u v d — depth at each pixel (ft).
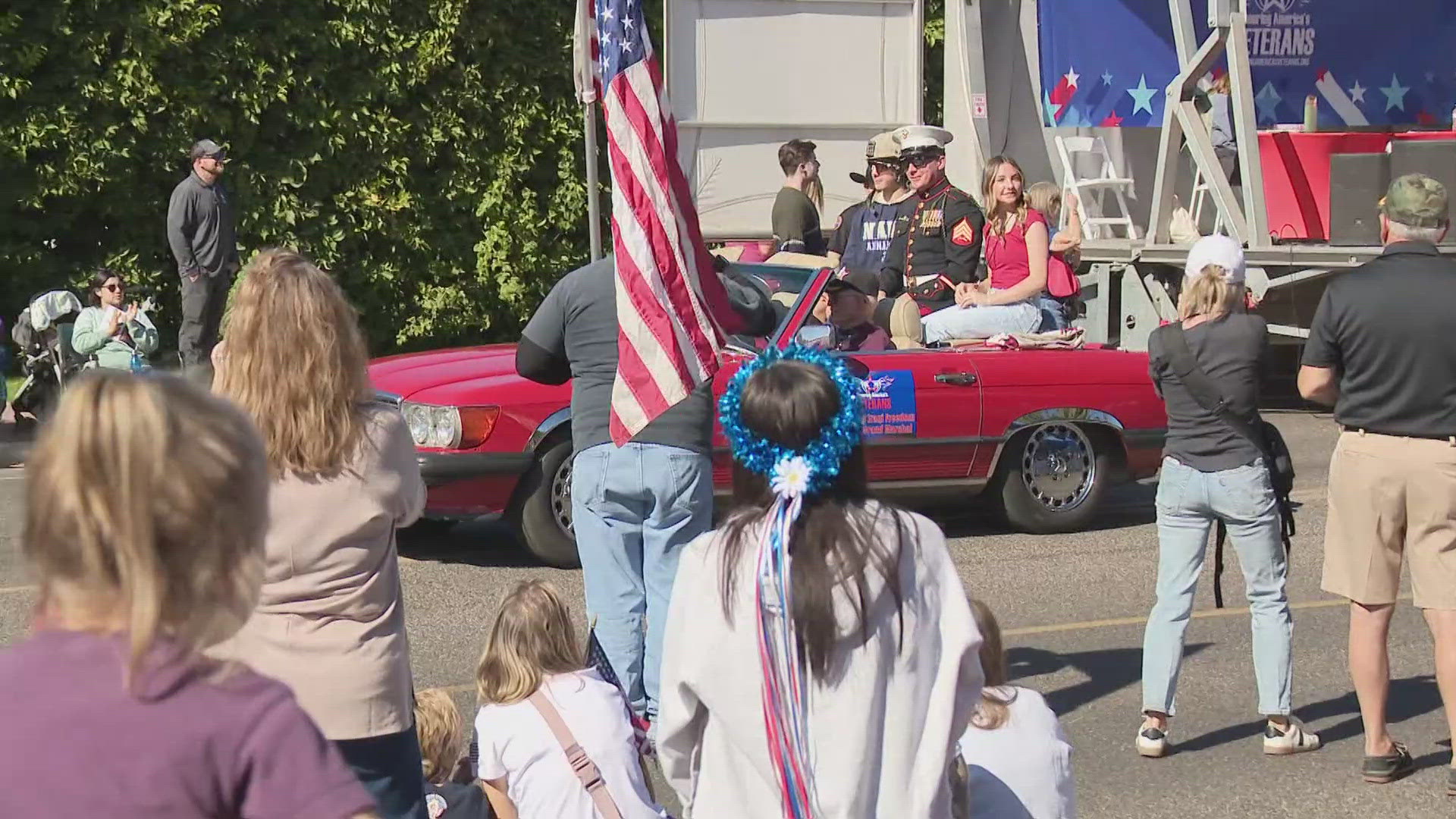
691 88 42.57
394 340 52.54
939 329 32.37
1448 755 18.99
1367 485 17.43
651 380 17.35
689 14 42.34
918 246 34.04
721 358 18.17
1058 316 34.45
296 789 6.03
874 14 43.78
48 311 40.24
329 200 50.21
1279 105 52.95
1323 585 18.24
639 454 17.49
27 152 46.34
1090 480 31.01
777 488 9.18
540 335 18.19
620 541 17.80
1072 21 49.44
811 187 37.47
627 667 17.78
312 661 11.27
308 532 11.27
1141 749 18.95
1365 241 43.14
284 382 11.19
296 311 11.26
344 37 48.91
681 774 9.66
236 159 48.60
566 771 13.53
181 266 42.52
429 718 15.26
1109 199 50.65
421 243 51.29
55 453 5.95
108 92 46.19
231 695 6.07
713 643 9.20
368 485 11.45
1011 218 33.58
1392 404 17.20
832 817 8.92
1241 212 45.78
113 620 6.02
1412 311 16.92
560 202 53.06
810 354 9.78
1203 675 22.31
